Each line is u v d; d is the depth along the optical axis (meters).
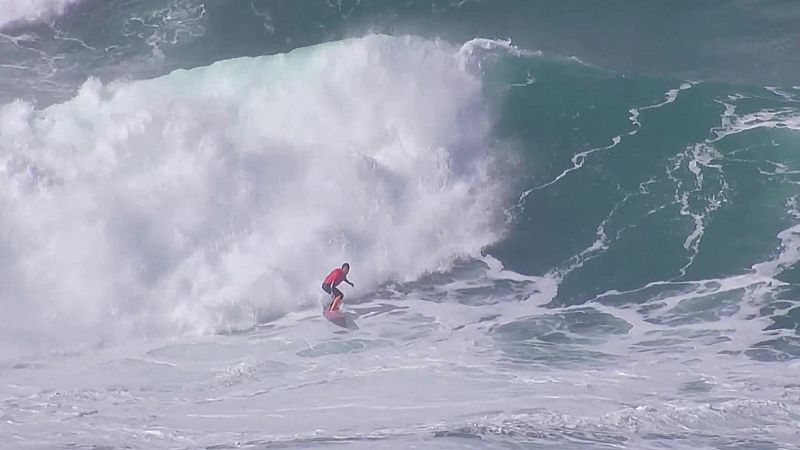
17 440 58.53
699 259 79.75
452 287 79.06
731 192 84.12
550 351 69.31
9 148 79.31
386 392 64.12
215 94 85.38
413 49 88.94
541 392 63.38
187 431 59.75
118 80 89.19
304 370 67.69
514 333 72.19
